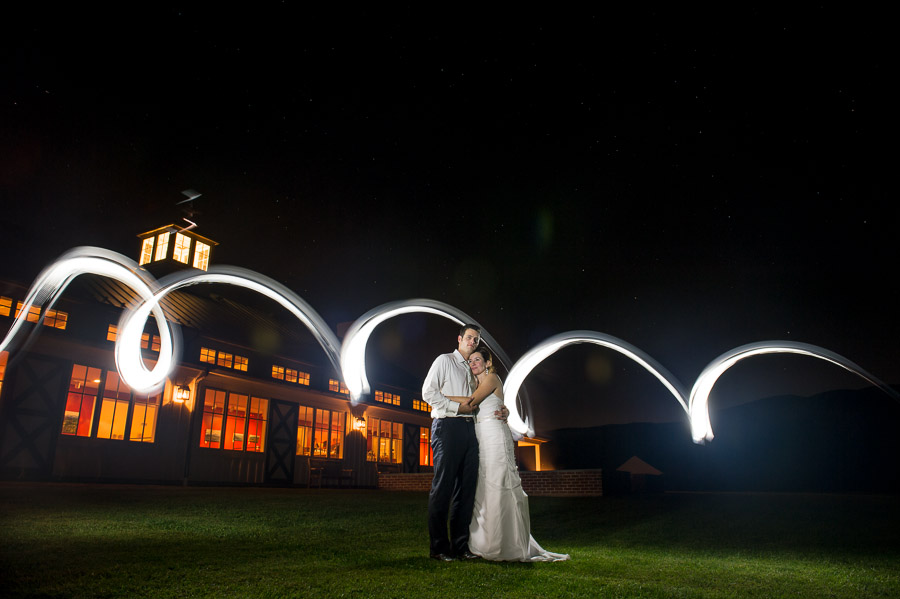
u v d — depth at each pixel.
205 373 17.62
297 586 2.48
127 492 9.51
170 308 18.34
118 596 2.29
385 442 24.66
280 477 19.80
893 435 23.61
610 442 29.06
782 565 3.46
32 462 13.79
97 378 15.43
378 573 2.84
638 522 6.48
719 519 6.85
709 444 26.97
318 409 21.80
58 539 3.91
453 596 2.32
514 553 3.32
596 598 2.34
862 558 3.84
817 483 24.64
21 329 13.82
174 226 21.19
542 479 12.54
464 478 3.52
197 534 4.44
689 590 2.53
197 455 17.34
